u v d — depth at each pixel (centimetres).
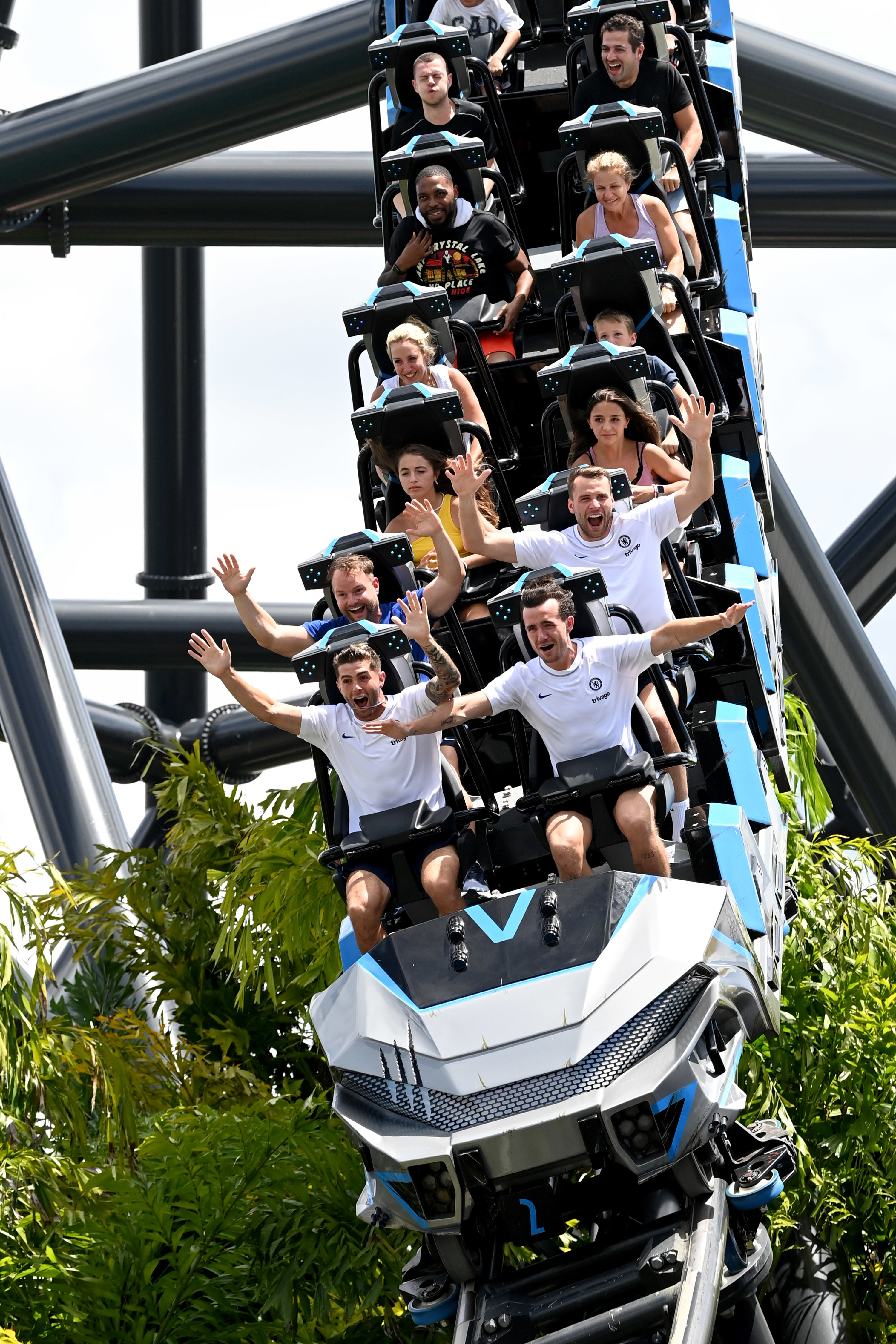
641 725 2555
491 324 3728
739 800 2917
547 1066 2073
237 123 6062
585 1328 2095
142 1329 3619
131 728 8319
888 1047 4459
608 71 3756
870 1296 4397
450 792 2608
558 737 2470
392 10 4722
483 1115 2061
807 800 5481
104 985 5053
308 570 2767
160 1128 4056
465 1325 2202
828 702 6381
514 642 2550
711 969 2183
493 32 4378
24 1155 3791
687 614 2870
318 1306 3591
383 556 2766
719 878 2538
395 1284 3641
